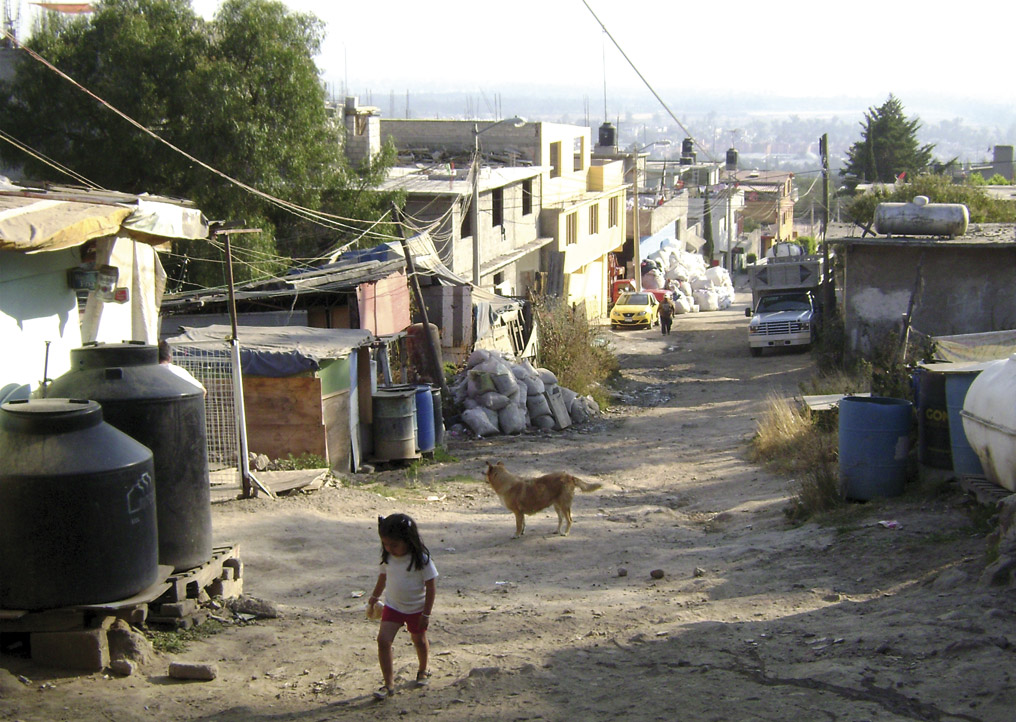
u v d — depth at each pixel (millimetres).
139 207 8773
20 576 5969
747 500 12492
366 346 16156
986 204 35125
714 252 73562
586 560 9969
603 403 24344
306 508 11836
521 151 41375
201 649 6754
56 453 6000
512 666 6156
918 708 4840
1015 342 14219
